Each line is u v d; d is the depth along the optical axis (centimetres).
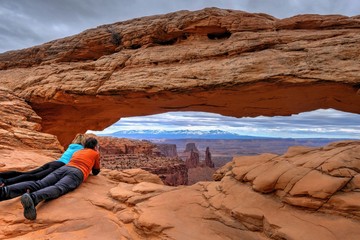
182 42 1317
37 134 1179
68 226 446
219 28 1223
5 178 538
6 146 993
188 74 1139
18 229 432
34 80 1572
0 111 1290
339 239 321
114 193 584
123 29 1460
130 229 451
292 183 420
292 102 1248
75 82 1406
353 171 397
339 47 938
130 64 1326
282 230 356
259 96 1171
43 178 550
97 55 1567
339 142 532
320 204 374
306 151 530
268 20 1173
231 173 583
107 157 5272
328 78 900
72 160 625
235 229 407
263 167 515
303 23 1088
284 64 988
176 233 392
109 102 1456
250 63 1037
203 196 534
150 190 592
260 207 424
